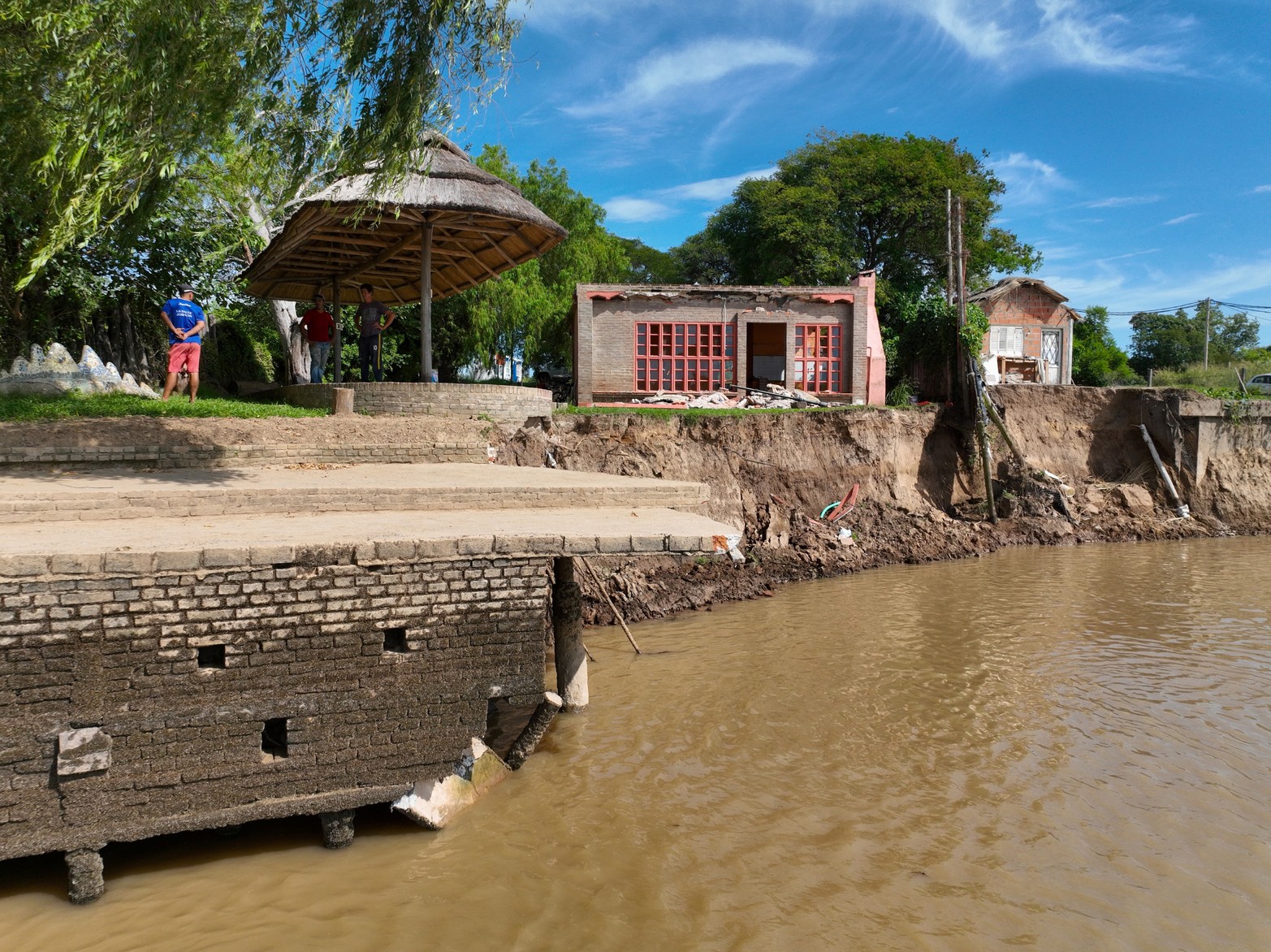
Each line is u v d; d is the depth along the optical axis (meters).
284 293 23.05
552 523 8.40
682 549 7.43
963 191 35.34
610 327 24.36
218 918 6.43
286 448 13.72
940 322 27.19
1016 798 8.93
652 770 9.50
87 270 18.45
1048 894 7.25
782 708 11.41
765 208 35.53
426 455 14.86
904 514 23.84
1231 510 27.61
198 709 6.30
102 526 7.80
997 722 10.96
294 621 6.54
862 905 7.04
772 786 9.14
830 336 25.52
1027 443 27.91
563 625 11.12
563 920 6.67
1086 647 14.25
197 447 12.95
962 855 7.82
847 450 23.58
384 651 6.88
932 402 26.89
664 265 54.06
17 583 5.76
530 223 16.42
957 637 14.85
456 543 6.96
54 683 5.90
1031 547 24.09
